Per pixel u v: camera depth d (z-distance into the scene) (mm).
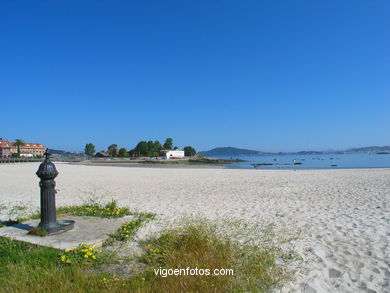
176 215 7770
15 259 4066
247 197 11359
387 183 15844
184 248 4348
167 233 5188
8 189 14836
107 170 34938
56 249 4430
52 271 3686
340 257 4578
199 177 22016
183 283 3420
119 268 4023
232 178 20766
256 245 4914
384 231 6082
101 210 7477
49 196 5262
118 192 13352
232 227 6281
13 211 8617
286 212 8242
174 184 16797
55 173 5297
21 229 5480
